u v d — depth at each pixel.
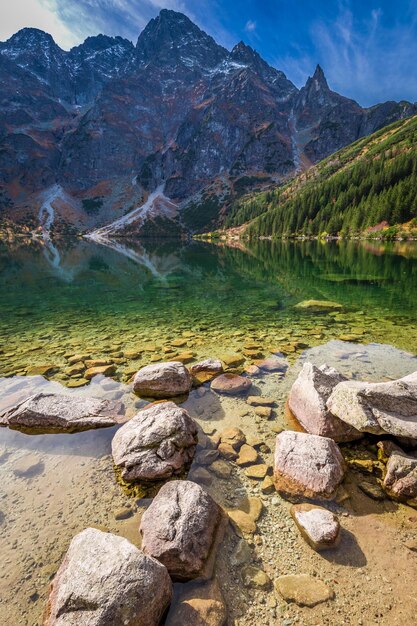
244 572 4.45
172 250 88.81
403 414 6.51
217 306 21.44
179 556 4.32
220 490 5.88
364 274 33.81
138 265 51.53
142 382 9.27
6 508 5.60
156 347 13.34
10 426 7.87
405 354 12.01
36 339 14.71
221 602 4.02
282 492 5.72
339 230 108.56
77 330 16.14
